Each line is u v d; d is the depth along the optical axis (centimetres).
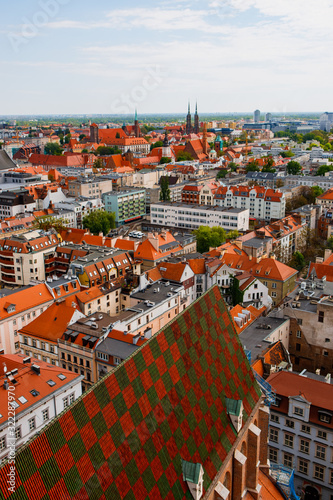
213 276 15812
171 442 5578
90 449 4584
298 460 8975
